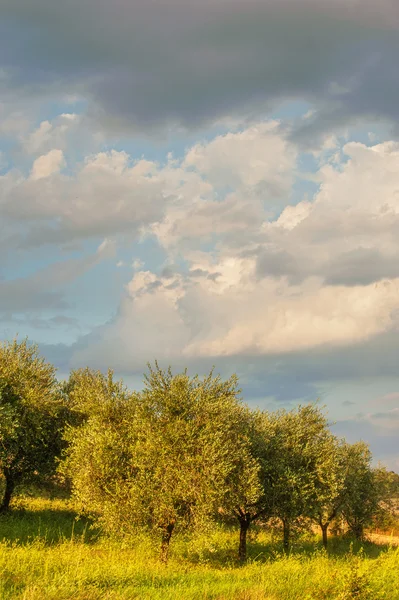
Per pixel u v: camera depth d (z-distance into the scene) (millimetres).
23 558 15438
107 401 24375
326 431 30078
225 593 12766
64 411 32250
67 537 24344
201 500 20672
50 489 37125
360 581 13516
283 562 19469
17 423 26938
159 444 21469
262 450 27031
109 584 13164
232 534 31719
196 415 22469
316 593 13562
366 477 40375
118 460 22438
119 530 21828
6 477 29516
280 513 26453
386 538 44156
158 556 21547
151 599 11875
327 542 37656
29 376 30031
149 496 21031
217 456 21312
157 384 22609
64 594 11078
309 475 27234
